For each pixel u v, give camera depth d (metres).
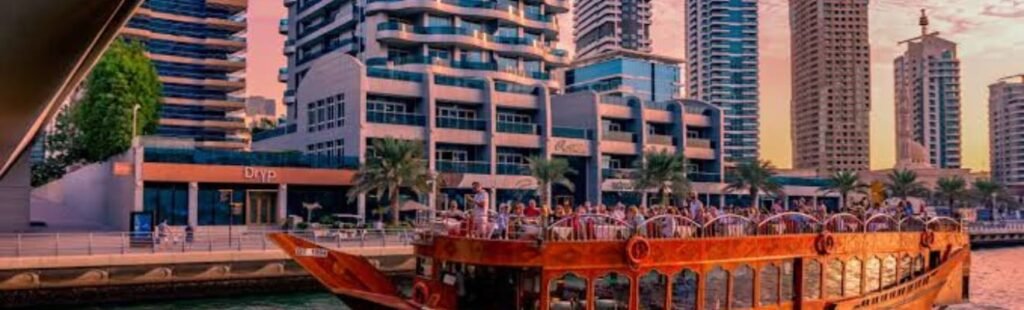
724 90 197.75
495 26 91.88
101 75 63.41
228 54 117.06
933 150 195.00
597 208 24.09
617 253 21.12
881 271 28.39
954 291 33.06
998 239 81.06
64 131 66.94
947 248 32.06
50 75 10.66
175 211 55.78
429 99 68.69
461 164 69.75
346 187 63.69
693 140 87.75
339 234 43.09
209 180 56.34
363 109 65.25
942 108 195.50
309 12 98.62
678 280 22.70
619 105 82.88
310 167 61.19
